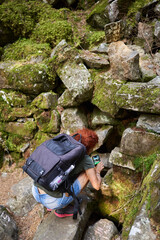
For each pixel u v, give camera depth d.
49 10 3.80
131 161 2.21
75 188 2.00
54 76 3.01
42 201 1.99
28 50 3.39
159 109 2.00
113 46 2.57
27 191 2.75
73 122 2.86
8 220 2.40
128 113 2.54
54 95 3.13
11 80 3.12
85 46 3.48
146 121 2.15
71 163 1.79
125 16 3.26
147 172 2.07
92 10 3.68
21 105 3.25
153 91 2.03
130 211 2.03
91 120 2.89
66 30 3.44
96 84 2.64
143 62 2.68
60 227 2.02
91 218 2.40
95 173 2.02
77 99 2.69
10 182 3.16
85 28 3.67
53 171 1.74
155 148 2.05
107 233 2.08
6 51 3.59
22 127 3.29
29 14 3.70
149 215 1.60
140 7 3.17
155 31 2.92
